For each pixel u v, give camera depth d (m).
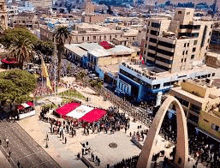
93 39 142.62
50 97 78.56
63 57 126.56
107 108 75.31
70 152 53.72
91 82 90.75
